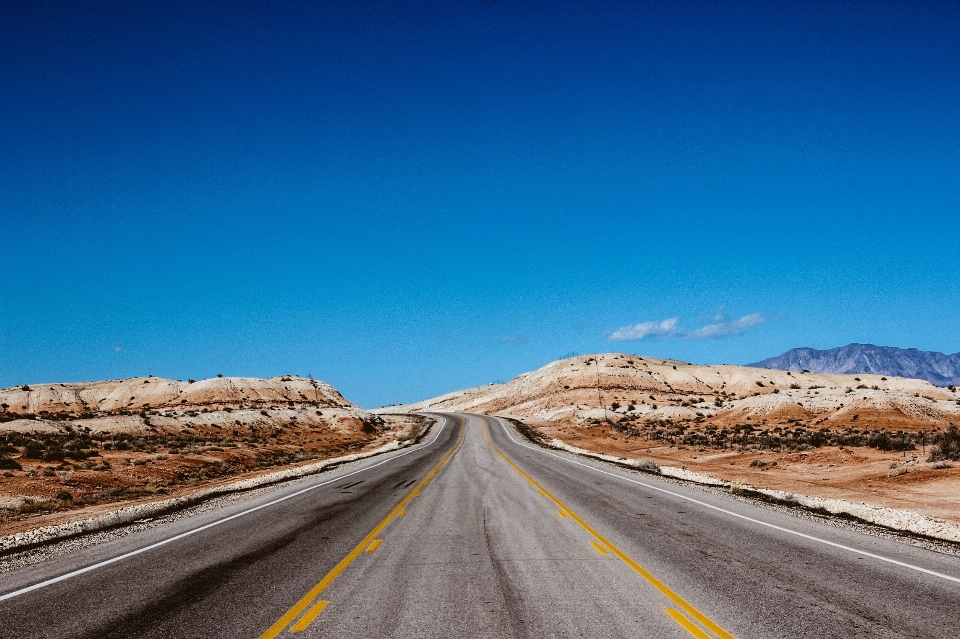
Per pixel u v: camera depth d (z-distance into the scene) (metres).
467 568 8.62
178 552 10.17
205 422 63.62
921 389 117.69
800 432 62.28
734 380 137.12
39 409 103.69
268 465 41.62
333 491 19.23
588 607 6.72
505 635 5.83
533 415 107.75
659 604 6.82
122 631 6.17
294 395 119.06
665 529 11.70
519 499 16.39
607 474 23.55
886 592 7.29
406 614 6.52
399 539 10.95
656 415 88.88
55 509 20.80
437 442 53.12
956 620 6.28
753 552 9.58
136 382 120.94
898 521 13.39
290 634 5.95
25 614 6.82
